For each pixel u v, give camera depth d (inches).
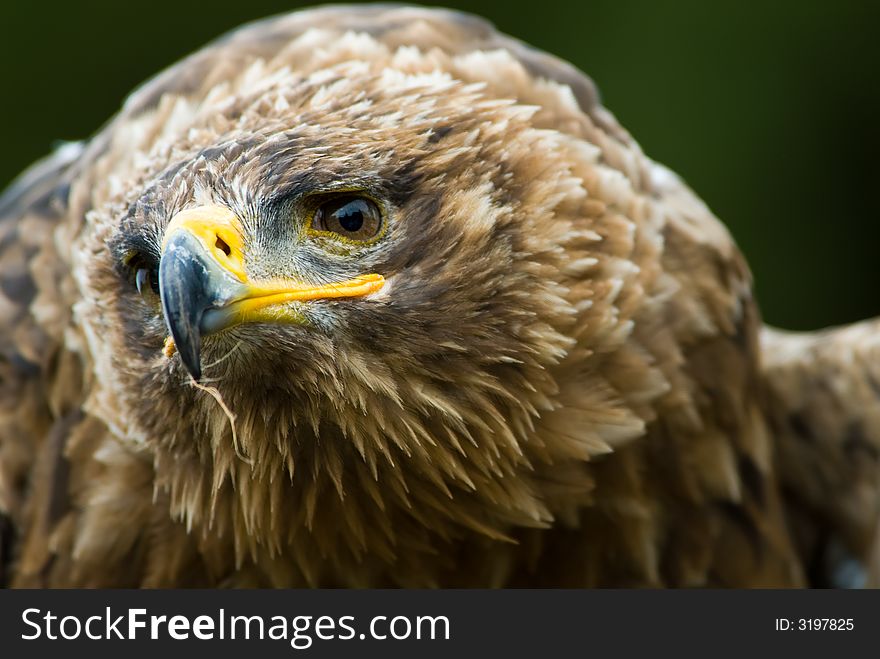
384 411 199.9
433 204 198.7
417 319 197.2
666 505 235.6
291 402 200.1
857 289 459.2
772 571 249.9
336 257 196.5
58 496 238.4
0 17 488.4
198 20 496.1
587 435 212.1
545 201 204.7
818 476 271.4
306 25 243.4
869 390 266.4
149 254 194.1
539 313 202.5
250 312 191.6
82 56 492.4
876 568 266.4
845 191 461.4
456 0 482.6
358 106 202.5
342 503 211.9
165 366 200.2
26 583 245.4
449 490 211.9
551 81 229.1
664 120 459.8
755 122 460.1
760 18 461.1
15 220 264.7
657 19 462.9
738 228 459.5
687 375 228.1
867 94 462.0
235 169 194.1
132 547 234.4
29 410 245.4
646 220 222.1
